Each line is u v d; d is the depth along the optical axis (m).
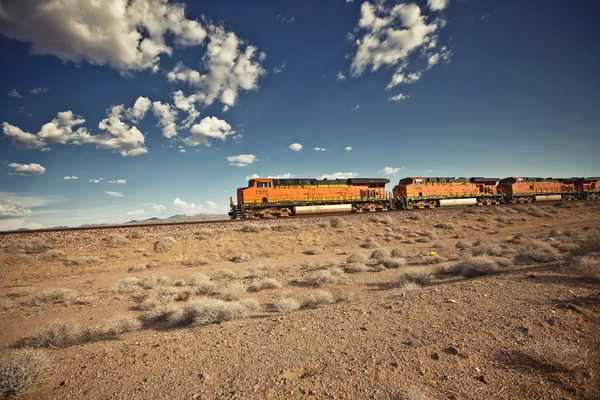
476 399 3.96
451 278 12.83
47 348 7.39
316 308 9.50
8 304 12.30
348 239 27.89
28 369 5.23
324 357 5.43
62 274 18.06
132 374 5.43
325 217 32.94
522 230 33.06
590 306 6.41
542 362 4.57
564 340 5.17
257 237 25.73
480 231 33.06
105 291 14.41
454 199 50.84
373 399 4.08
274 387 4.56
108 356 6.37
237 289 12.82
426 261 17.95
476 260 12.72
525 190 57.91
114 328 8.36
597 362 4.44
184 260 21.23
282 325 7.45
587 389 3.91
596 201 54.75
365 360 5.17
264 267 18.64
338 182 42.12
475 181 54.94
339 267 17.81
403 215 37.03
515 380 4.29
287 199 37.34
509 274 10.65
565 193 64.44
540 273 9.84
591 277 8.36
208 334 7.36
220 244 23.81
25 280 17.05
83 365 5.97
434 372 4.65
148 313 10.20
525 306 6.83
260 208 35.84
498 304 7.22
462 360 4.92
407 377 4.56
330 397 4.20
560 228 32.97
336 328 6.85
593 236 14.44
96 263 19.75
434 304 7.91
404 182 48.28
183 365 5.62
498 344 5.30
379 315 7.51
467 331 5.92
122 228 25.48
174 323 8.93
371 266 17.69
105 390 4.92
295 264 19.72
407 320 6.91
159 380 5.12
